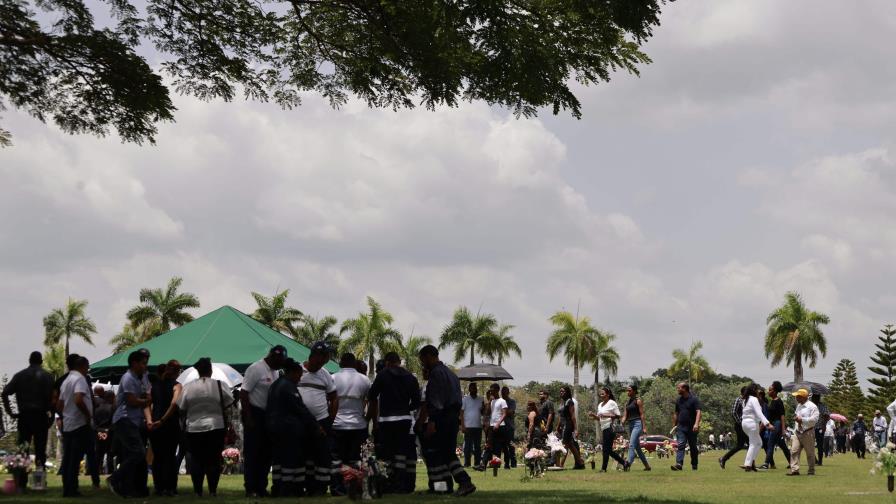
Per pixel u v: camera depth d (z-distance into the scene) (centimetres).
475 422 2367
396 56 1623
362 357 7850
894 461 1378
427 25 1505
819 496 1306
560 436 2241
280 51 1831
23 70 1755
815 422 1936
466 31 1505
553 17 1546
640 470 2153
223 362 2134
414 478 1334
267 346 2197
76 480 1283
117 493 1263
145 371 1342
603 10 1433
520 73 1500
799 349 8700
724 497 1284
